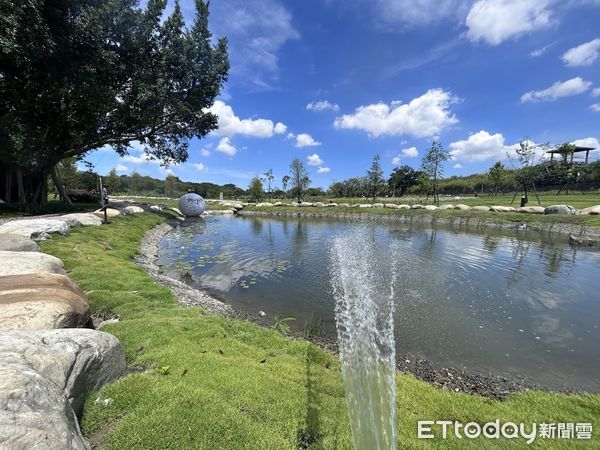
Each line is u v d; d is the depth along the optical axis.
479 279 9.40
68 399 2.38
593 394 4.20
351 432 2.84
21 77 13.09
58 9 12.61
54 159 18.50
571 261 11.75
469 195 47.62
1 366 1.97
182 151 24.67
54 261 5.32
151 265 10.78
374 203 35.62
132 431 2.50
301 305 7.50
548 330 6.22
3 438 1.59
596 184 35.03
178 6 18.66
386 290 8.38
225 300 7.82
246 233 19.77
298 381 3.68
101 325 4.70
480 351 5.41
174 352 3.93
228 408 2.92
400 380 4.07
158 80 17.75
